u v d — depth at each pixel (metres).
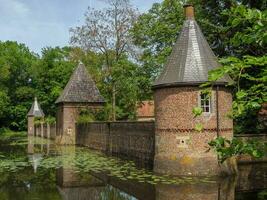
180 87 21.00
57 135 50.50
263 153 4.25
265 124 29.02
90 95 47.38
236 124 29.23
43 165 26.03
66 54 85.06
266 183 17.97
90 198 15.54
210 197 15.03
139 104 45.19
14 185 19.05
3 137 67.94
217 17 33.09
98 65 48.91
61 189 17.75
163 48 39.97
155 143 22.50
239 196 15.12
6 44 93.75
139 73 42.31
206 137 20.72
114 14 46.19
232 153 4.32
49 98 84.12
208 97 4.41
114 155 31.98
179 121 20.98
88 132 42.22
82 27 47.22
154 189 17.02
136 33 42.69
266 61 3.90
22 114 87.38
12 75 88.69
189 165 20.52
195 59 21.34
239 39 4.07
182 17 38.19
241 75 4.13
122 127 31.53
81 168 24.27
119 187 17.86
